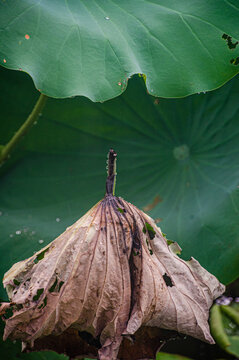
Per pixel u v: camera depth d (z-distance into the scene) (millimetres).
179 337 865
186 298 859
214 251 1063
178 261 876
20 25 937
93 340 838
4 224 1121
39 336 838
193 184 1139
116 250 853
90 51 952
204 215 1096
